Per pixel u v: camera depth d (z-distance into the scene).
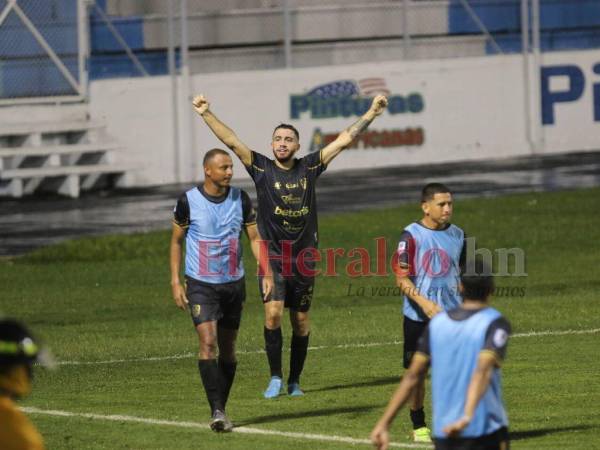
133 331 46.62
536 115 110.00
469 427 20.06
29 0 94.25
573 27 112.25
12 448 16.16
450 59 106.56
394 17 106.75
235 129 99.81
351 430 29.64
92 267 63.53
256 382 36.56
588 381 34.66
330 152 34.09
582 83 111.12
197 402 33.44
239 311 30.89
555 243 66.62
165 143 98.12
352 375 37.28
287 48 101.38
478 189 89.56
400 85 105.06
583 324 44.84
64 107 95.12
